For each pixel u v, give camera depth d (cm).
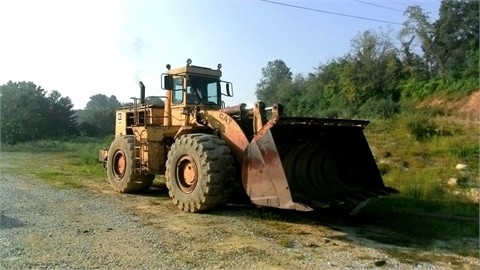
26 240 468
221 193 616
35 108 3578
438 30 3266
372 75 3055
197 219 591
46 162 1549
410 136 1460
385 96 2989
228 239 488
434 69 3225
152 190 887
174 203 670
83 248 443
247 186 575
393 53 3153
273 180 539
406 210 656
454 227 553
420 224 571
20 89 3628
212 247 455
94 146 2145
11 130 3250
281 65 6862
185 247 454
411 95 2858
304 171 612
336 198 581
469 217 605
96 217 592
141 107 861
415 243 486
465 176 923
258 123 596
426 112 2244
